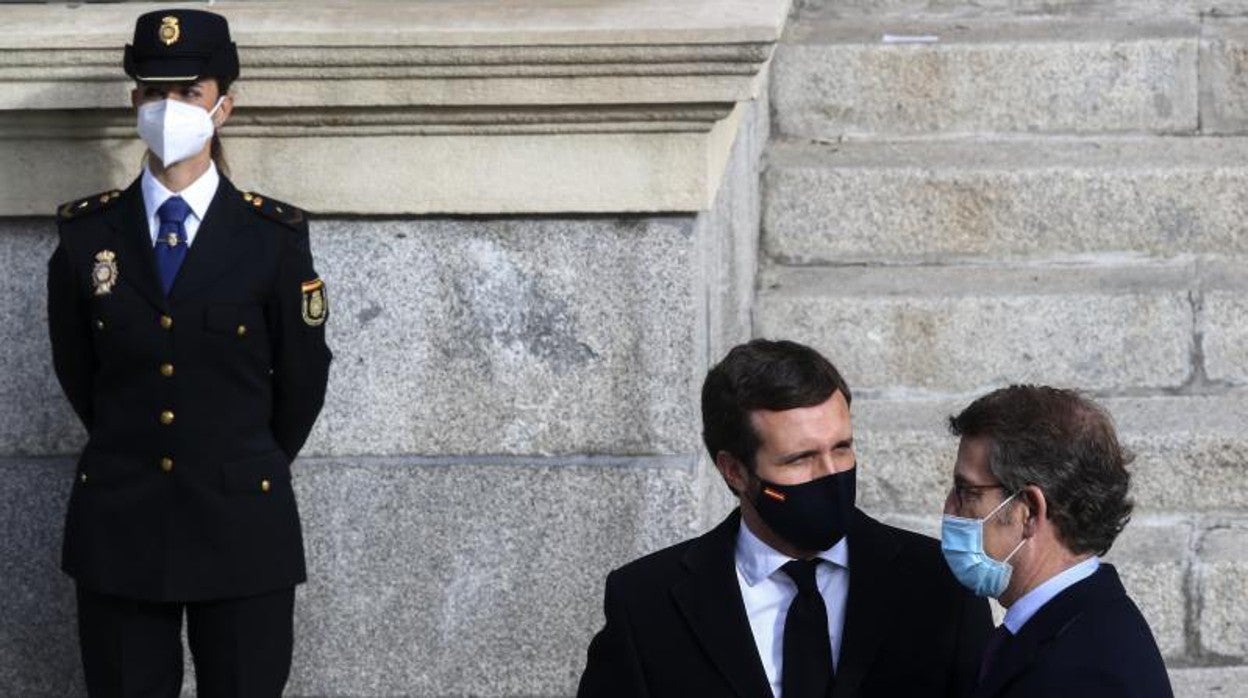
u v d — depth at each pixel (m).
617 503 8.59
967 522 5.49
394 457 8.69
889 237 10.99
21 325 8.72
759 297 10.58
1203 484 9.66
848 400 5.92
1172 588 9.27
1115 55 11.39
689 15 8.23
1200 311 10.29
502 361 8.59
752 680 5.84
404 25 8.18
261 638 7.93
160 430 7.71
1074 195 10.84
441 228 8.55
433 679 8.77
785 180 11.03
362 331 8.62
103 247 7.75
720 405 5.80
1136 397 10.27
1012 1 12.25
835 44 11.62
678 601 5.94
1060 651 5.35
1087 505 5.38
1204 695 9.13
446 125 8.33
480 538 8.68
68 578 8.87
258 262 7.75
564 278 8.52
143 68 7.58
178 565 7.73
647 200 8.34
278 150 8.45
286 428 7.96
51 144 8.49
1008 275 10.75
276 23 8.27
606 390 8.55
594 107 8.22
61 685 8.92
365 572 8.73
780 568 5.88
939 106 11.52
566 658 8.70
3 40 8.20
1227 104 11.38
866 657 5.81
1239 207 10.76
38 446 8.80
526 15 8.31
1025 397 5.50
